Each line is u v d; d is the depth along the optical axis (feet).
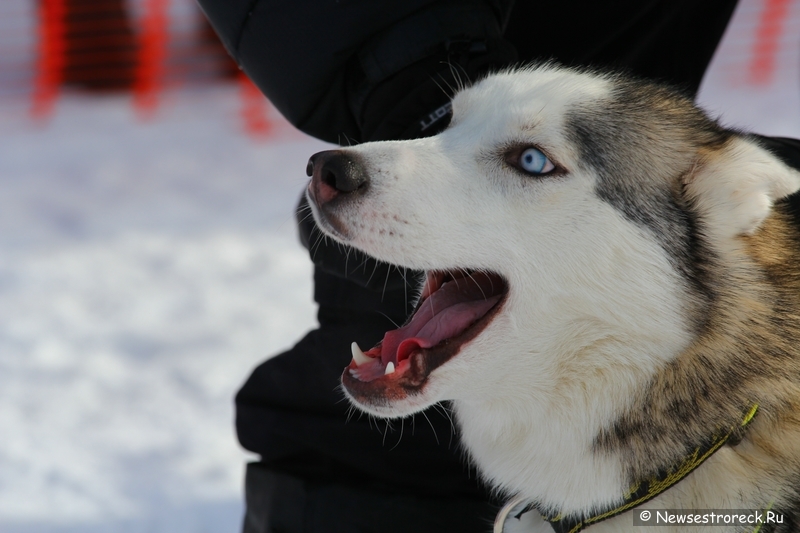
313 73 8.06
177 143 24.72
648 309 6.64
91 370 15.02
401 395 6.70
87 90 27.96
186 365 15.16
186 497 11.97
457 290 7.24
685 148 6.93
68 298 17.43
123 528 11.36
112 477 12.41
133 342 15.89
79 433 13.38
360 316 8.34
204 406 14.06
